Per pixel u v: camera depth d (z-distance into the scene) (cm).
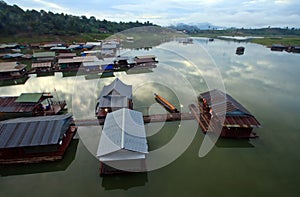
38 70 4716
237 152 1997
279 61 6344
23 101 2552
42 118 2062
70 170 1766
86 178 1684
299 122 2588
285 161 1880
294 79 4491
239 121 2116
